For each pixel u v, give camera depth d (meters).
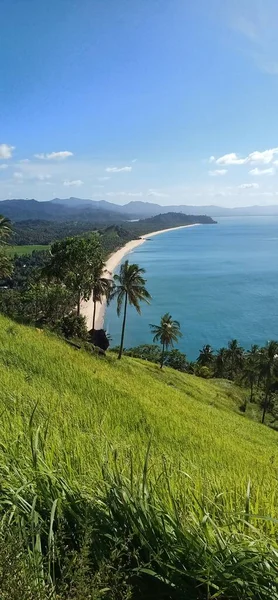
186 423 13.38
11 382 8.65
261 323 98.69
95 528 2.33
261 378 51.94
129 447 4.57
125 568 2.24
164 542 2.28
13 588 1.72
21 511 2.43
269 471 8.09
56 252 48.03
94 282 49.31
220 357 70.12
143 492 2.62
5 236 44.66
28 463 3.02
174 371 52.19
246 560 2.03
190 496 3.05
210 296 129.38
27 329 23.36
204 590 2.15
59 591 1.92
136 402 12.95
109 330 93.94
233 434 18.47
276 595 2.00
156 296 130.12
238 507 3.13
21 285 105.94
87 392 11.87
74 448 3.78
